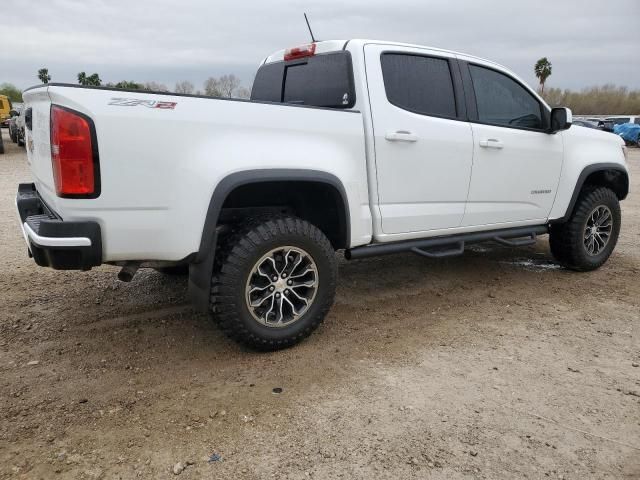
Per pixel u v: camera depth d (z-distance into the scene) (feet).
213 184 9.77
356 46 12.35
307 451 8.12
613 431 8.79
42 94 9.37
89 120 8.71
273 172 10.39
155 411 9.12
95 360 10.93
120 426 8.68
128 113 8.99
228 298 10.37
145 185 9.27
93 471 7.62
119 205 9.16
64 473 7.57
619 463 8.00
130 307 13.76
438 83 13.67
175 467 7.70
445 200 13.80
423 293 15.53
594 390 10.06
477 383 10.23
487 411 9.27
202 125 9.69
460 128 13.78
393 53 12.92
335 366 10.83
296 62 14.20
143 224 9.41
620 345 12.10
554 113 15.72
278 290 11.05
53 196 9.68
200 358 11.09
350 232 11.99
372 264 18.43
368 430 8.65
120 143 8.96
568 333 12.73
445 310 14.19
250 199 12.03
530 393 9.90
